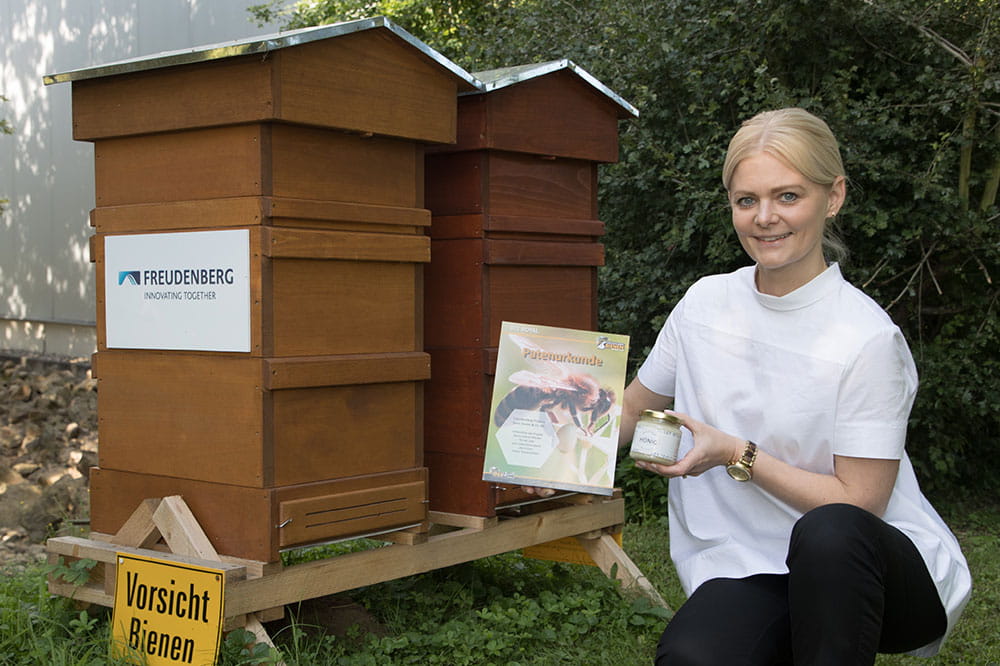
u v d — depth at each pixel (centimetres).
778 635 199
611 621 330
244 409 257
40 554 477
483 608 340
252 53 245
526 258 320
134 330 280
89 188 991
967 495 589
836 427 211
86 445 699
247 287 254
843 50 536
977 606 375
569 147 335
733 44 564
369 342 279
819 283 215
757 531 221
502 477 279
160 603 257
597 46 575
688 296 238
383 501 281
